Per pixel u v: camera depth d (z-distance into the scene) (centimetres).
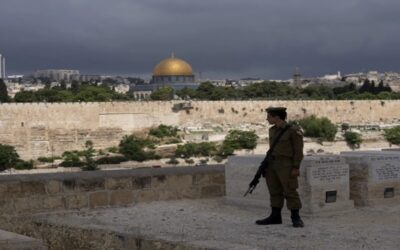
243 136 13925
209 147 13188
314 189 1625
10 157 12056
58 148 14425
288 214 1642
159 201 1983
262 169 1525
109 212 1786
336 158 1684
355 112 19288
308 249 1177
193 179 2050
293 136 1473
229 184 1877
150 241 1291
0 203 1748
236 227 1468
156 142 14200
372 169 1778
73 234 1402
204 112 17188
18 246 861
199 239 1280
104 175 1895
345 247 1196
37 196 1797
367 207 1753
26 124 14062
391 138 15488
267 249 1163
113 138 15262
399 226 1451
